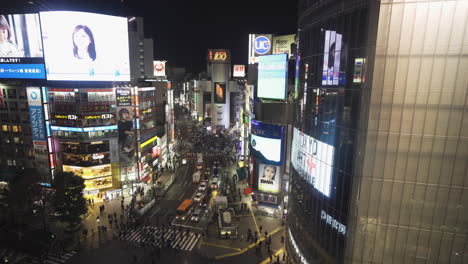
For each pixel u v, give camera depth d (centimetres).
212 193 6925
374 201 2414
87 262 4197
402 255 2420
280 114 5609
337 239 2647
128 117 6594
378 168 2356
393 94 2231
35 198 5212
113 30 6375
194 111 16700
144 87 7288
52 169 6328
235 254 4475
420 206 2309
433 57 2106
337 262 2650
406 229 2372
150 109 7625
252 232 5166
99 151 6284
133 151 6806
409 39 2139
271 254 4444
